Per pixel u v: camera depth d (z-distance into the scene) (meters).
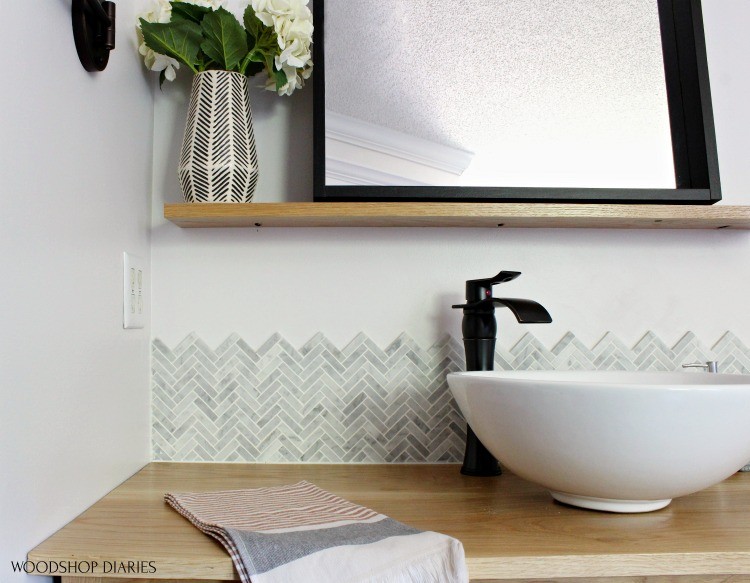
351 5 1.22
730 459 0.77
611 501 0.83
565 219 1.14
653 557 0.67
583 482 0.80
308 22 1.11
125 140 1.05
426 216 1.09
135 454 1.10
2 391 0.62
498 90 1.22
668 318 1.24
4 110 0.63
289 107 1.25
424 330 1.22
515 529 0.76
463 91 1.21
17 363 0.65
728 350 1.23
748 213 1.12
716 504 0.89
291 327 1.21
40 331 0.71
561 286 1.24
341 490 0.97
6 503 0.63
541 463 0.81
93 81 0.90
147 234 1.19
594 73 1.23
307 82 1.25
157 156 1.22
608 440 0.74
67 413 0.79
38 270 0.71
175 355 1.20
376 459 1.20
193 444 1.19
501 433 0.83
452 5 1.24
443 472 1.12
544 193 1.17
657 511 0.85
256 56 1.15
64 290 0.78
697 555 0.68
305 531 0.70
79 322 0.84
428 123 1.20
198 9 1.08
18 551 0.65
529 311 0.97
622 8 1.26
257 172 1.14
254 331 1.21
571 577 0.68
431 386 1.21
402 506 0.87
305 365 1.21
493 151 1.20
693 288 1.24
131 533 0.74
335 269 1.22
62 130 0.78
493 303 1.08
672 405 0.71
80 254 0.84
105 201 0.95
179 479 1.05
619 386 0.72
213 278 1.21
